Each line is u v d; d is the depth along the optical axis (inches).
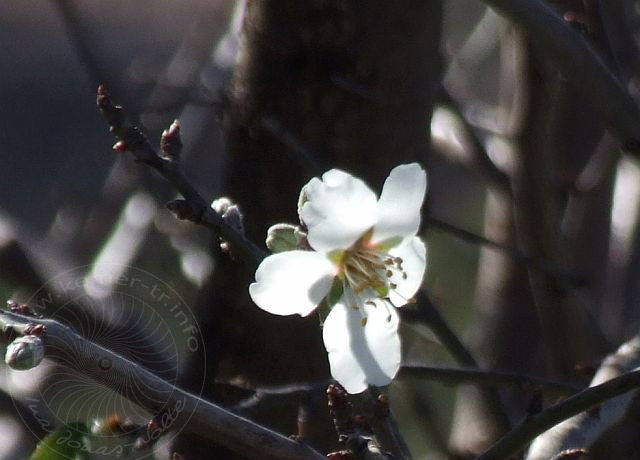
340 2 32.8
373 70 32.9
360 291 28.6
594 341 35.3
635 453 34.9
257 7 33.1
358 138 32.9
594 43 32.8
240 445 28.2
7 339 27.7
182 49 39.8
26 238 33.7
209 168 37.8
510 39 36.1
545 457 30.1
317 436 32.6
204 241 35.4
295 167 33.0
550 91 35.5
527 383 32.2
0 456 32.2
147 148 28.4
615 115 31.3
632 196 39.9
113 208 38.5
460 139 37.9
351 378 28.5
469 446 36.3
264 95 33.0
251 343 33.0
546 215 35.8
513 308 39.9
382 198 28.6
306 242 28.8
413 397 35.8
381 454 28.4
